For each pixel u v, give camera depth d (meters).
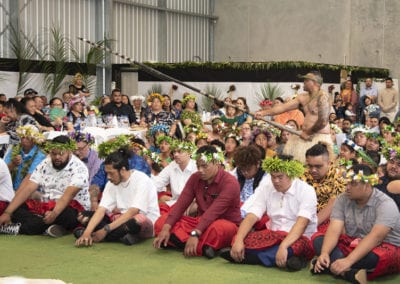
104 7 16.59
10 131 8.64
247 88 15.42
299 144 7.99
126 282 5.05
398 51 18.30
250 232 5.71
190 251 5.80
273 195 5.75
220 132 10.36
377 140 8.66
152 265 5.56
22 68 14.16
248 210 5.79
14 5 14.29
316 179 6.02
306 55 19.17
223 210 5.93
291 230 5.49
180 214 6.09
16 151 7.48
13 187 7.40
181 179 7.12
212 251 5.76
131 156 6.48
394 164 6.01
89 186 7.23
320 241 5.35
